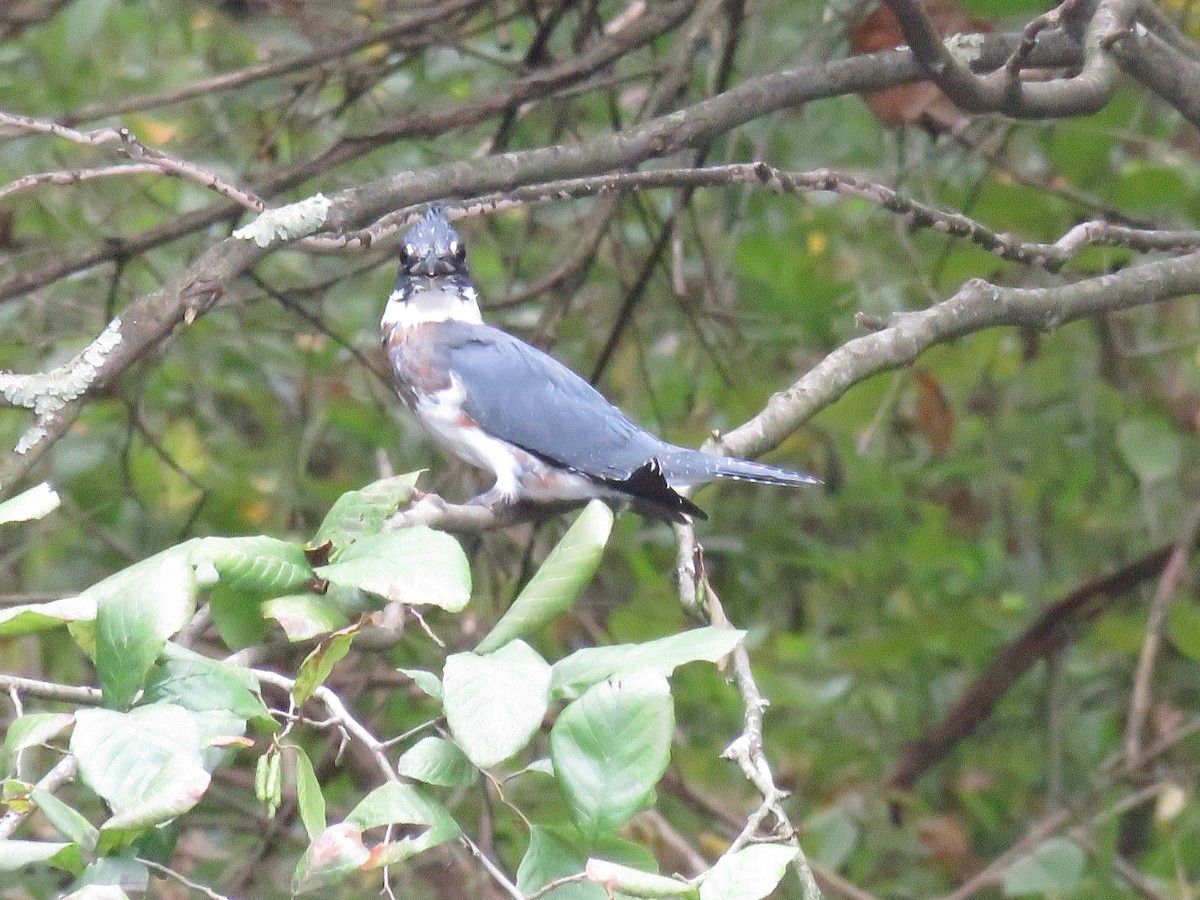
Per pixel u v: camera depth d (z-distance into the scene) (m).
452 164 7.12
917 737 11.52
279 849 10.09
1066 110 7.22
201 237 10.47
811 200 11.20
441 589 4.05
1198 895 9.43
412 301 7.81
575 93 9.15
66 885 8.73
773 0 10.68
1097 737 11.09
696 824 10.87
